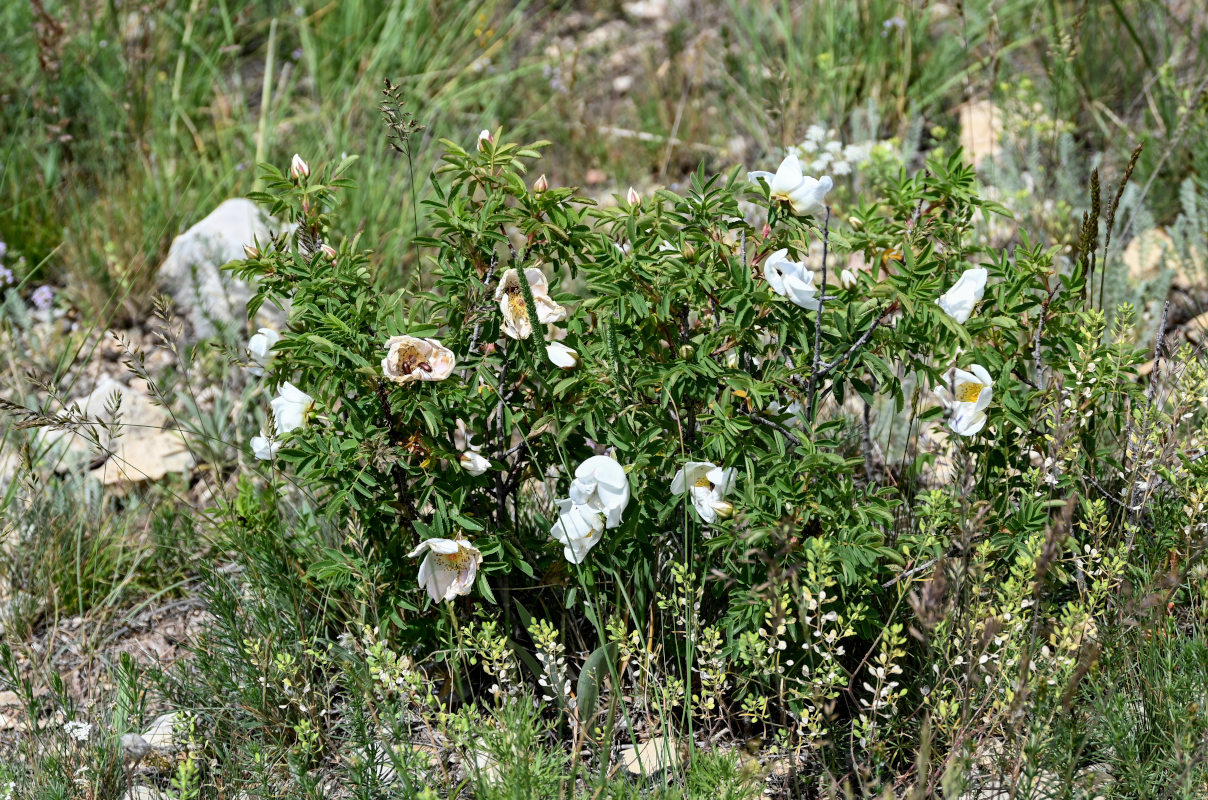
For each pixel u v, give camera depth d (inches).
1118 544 105.5
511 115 236.4
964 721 93.2
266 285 104.5
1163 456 105.7
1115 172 191.8
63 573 133.9
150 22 240.1
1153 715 97.4
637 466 97.8
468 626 105.9
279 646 112.4
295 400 103.7
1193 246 169.8
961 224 109.4
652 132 225.8
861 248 110.8
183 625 131.9
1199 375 106.7
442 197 101.5
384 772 103.7
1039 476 104.0
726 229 101.3
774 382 98.8
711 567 106.8
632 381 98.7
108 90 220.7
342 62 243.1
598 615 105.5
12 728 117.0
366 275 106.7
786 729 101.1
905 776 98.8
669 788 96.4
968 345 96.9
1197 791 90.0
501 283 97.7
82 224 191.5
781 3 257.1
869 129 206.5
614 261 100.3
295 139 220.7
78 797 103.3
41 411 112.8
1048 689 93.5
